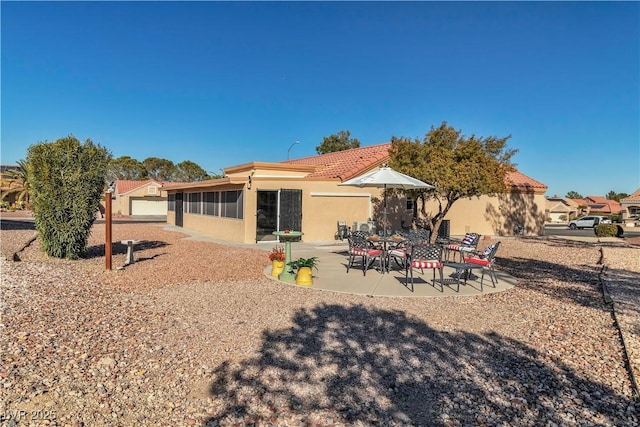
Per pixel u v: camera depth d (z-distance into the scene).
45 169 11.26
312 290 8.30
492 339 5.61
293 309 6.89
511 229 24.22
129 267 10.70
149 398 3.95
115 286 8.48
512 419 3.67
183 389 4.14
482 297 7.97
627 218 47.53
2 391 3.95
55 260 11.49
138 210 47.66
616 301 7.59
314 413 3.75
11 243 15.09
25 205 48.22
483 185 13.59
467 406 3.89
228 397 4.00
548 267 11.87
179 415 3.68
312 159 25.98
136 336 5.51
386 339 5.55
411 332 5.84
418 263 8.50
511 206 24.19
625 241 21.59
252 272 10.11
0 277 8.87
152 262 11.55
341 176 17.91
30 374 4.31
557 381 4.38
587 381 4.38
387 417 3.70
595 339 5.63
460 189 13.57
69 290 7.98
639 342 5.42
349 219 18.36
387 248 10.91
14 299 7.15
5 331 5.51
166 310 6.75
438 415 3.74
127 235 19.80
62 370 4.44
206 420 3.61
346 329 5.93
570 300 7.81
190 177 73.38
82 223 11.71
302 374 4.48
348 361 4.82
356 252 10.21
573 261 13.16
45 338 5.32
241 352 5.04
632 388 4.22
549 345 5.40
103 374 4.39
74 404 3.80
